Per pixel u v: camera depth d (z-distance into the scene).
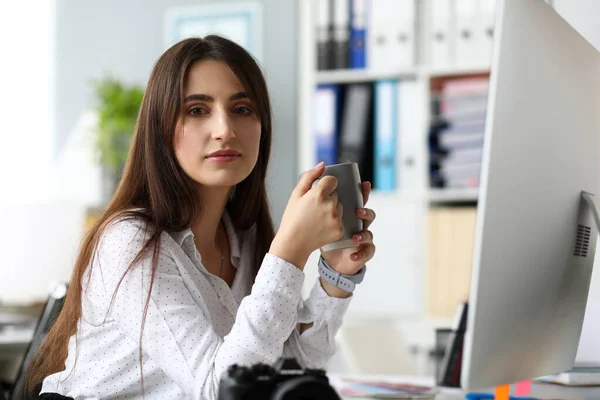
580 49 0.98
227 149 1.12
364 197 1.08
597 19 1.32
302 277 0.96
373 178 3.35
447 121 3.28
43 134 4.18
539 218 0.89
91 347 1.14
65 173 3.94
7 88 4.21
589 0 1.33
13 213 2.39
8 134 4.21
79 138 3.96
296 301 0.96
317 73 3.43
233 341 0.94
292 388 0.64
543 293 0.92
